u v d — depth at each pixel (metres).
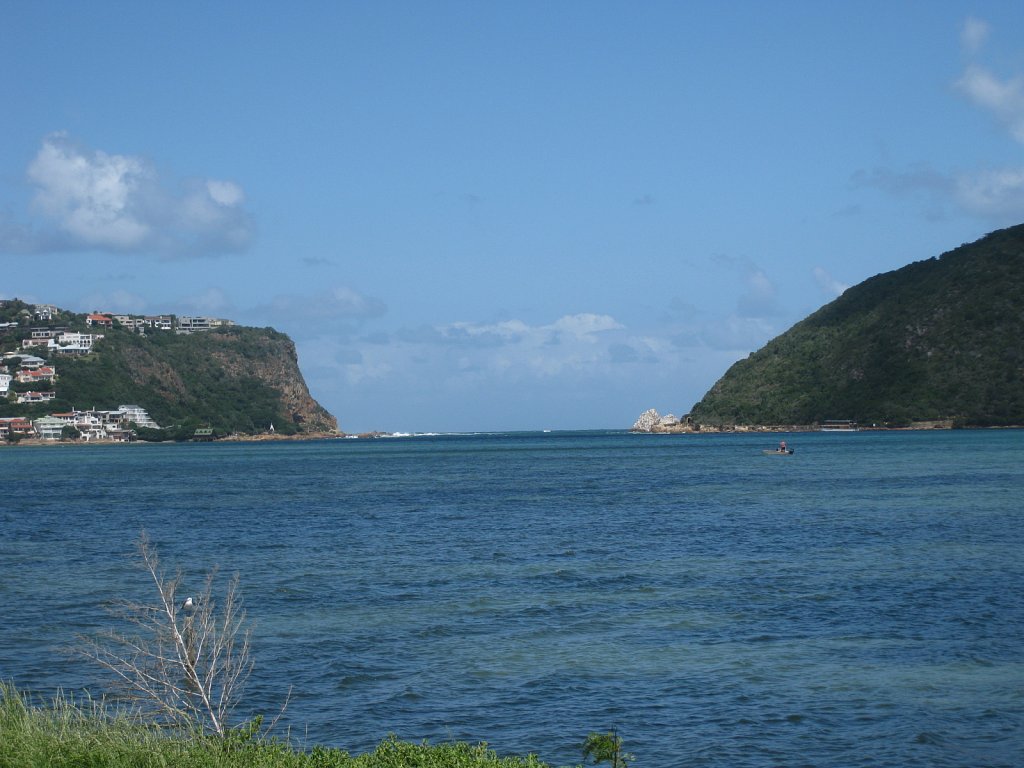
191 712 16.95
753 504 64.44
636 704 19.97
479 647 24.64
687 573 35.44
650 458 149.38
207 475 118.56
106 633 19.62
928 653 23.41
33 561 41.09
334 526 54.38
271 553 42.78
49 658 23.81
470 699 20.45
